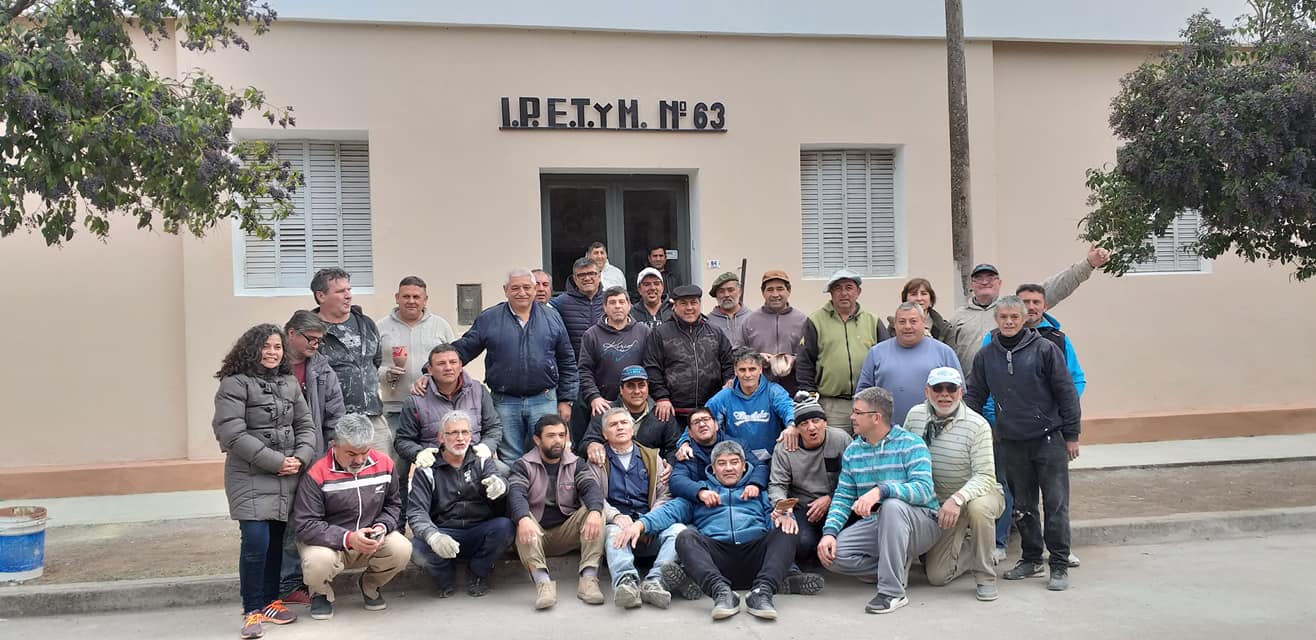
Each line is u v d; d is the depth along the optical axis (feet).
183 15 28.07
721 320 25.35
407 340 23.13
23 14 26.84
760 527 20.26
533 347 22.89
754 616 18.54
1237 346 37.58
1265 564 21.56
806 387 23.31
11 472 29.19
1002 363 20.67
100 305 30.30
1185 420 36.29
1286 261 27.48
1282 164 24.36
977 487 19.54
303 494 18.76
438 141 31.48
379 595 19.76
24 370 29.89
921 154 34.76
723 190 33.37
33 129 19.88
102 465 29.89
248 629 17.95
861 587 20.59
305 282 31.65
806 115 33.94
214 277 30.30
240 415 17.99
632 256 33.76
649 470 21.34
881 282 34.40
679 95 33.04
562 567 21.85
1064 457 20.38
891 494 19.53
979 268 23.71
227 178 23.71
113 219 30.22
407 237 31.27
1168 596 19.26
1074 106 36.32
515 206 32.01
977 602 19.30
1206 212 26.55
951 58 26.86
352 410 20.83
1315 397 38.11
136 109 20.27
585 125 32.35
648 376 22.89
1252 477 29.96
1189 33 26.94
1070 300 36.22
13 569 20.51
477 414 21.68
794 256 33.86
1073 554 22.85
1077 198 36.37
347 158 31.91
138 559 22.44
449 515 20.17
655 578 19.70
